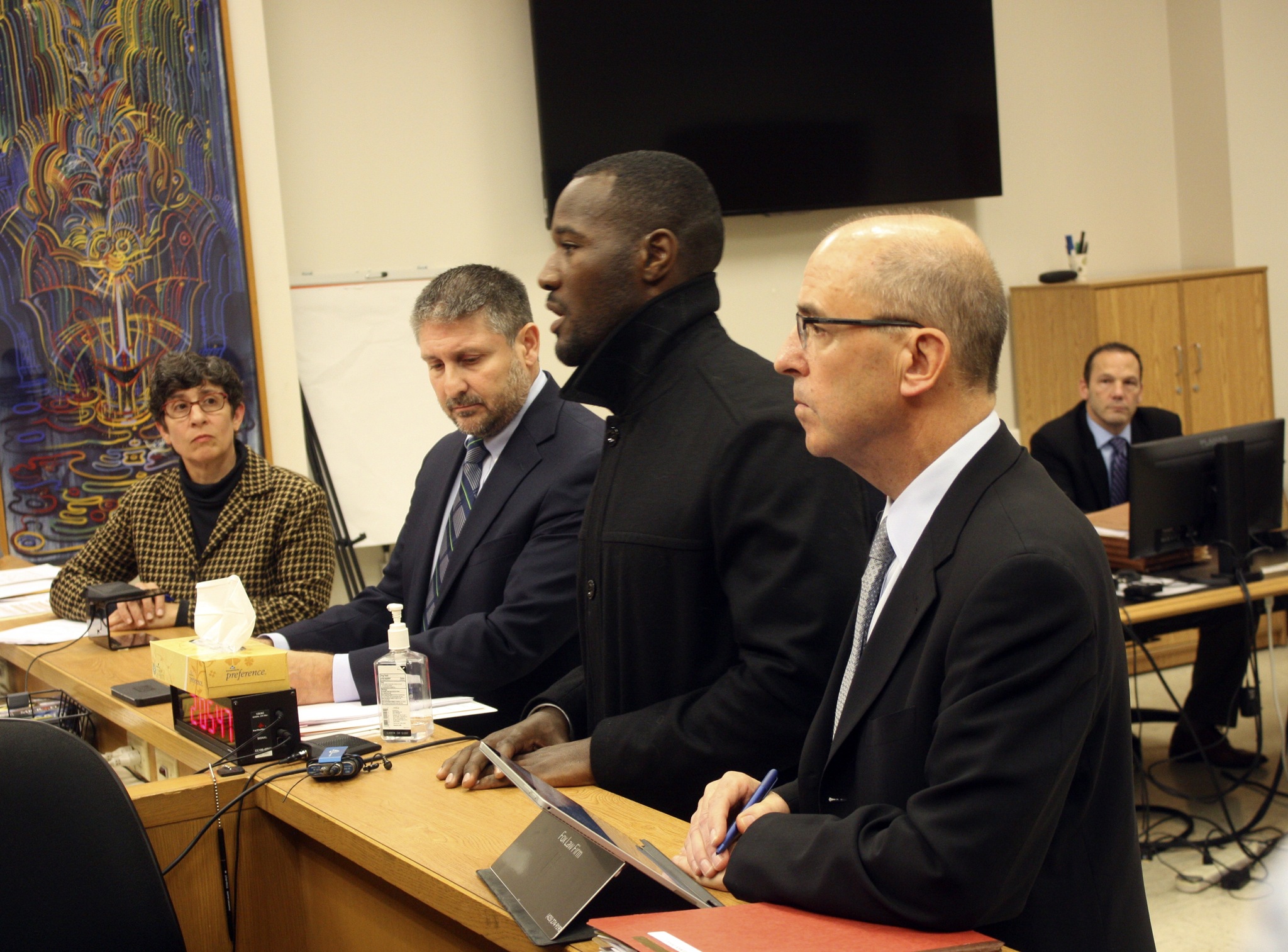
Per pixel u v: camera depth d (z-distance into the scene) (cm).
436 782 148
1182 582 322
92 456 389
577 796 141
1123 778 108
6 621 275
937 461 108
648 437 154
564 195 158
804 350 111
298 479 272
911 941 93
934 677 102
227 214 397
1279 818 341
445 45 454
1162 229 589
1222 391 539
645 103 471
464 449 220
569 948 104
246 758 157
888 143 510
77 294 384
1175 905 292
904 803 104
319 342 436
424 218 452
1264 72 568
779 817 108
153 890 140
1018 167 555
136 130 386
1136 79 579
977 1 521
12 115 373
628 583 149
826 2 497
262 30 399
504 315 201
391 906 140
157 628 246
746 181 489
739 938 93
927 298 105
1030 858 97
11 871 134
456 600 203
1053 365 534
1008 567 97
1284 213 573
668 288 156
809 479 138
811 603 134
